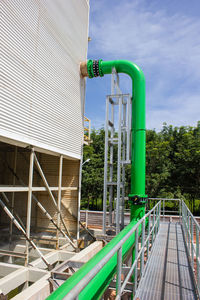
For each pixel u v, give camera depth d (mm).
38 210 13266
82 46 13508
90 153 27562
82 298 2617
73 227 12672
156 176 22938
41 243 11492
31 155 8852
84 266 3020
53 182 13227
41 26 9336
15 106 7723
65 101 11273
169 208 28375
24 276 7297
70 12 12086
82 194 27344
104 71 12508
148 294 3797
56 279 6496
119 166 10883
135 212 10312
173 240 7598
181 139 27766
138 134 10828
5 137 7352
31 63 8641
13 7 7676
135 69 11586
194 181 25172
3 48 7199
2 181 13203
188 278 4457
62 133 10953
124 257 5254
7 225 12391
